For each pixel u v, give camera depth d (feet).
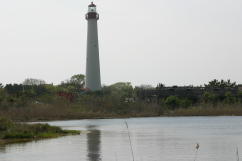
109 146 227.81
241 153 193.77
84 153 198.08
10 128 274.16
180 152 199.21
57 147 221.25
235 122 514.68
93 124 490.90
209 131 347.36
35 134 281.13
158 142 249.96
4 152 200.13
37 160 176.86
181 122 530.68
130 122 546.67
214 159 175.83
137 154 193.16
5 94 590.96
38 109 593.42
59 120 597.11
